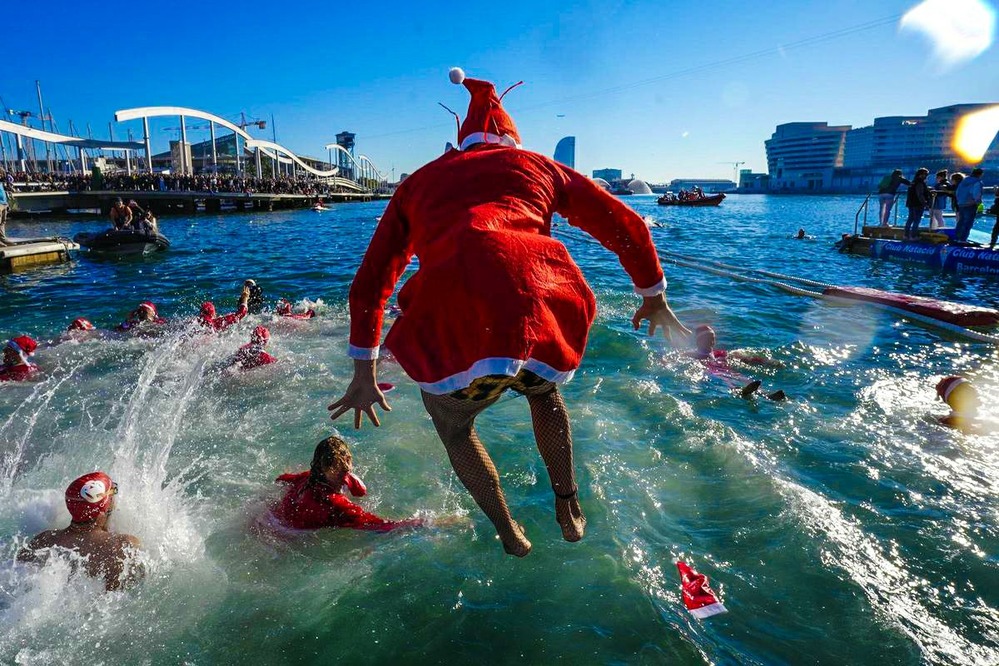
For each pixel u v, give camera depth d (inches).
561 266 84.4
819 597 141.5
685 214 1875.0
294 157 4352.9
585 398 265.4
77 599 145.3
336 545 167.2
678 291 518.6
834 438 225.8
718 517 174.6
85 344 357.4
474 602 143.3
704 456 210.1
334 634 135.1
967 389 241.3
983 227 1074.7
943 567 151.0
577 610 139.5
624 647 128.3
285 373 301.6
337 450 176.6
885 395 270.8
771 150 7391.7
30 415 254.5
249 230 1304.1
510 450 214.8
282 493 191.3
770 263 690.2
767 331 382.0
